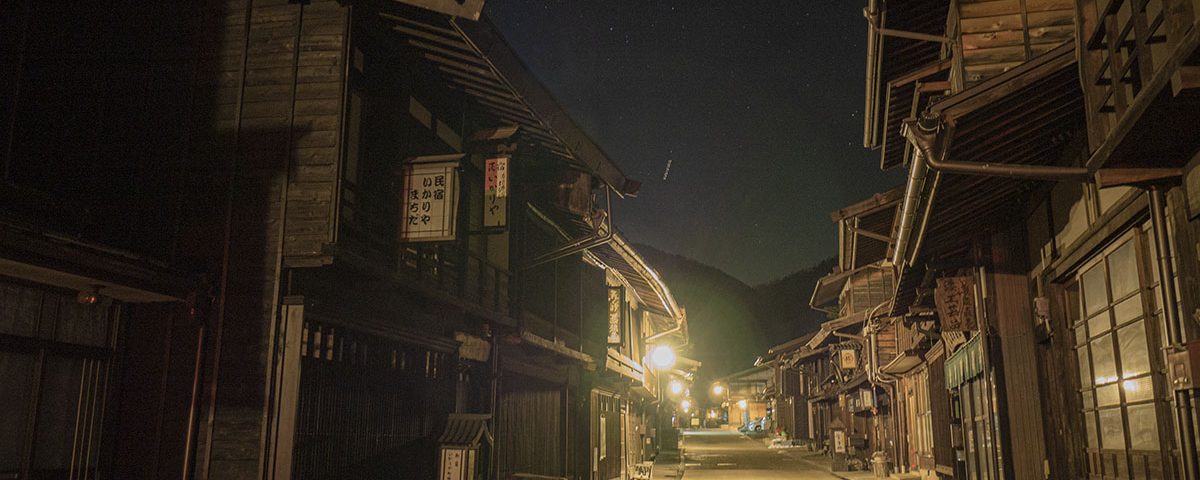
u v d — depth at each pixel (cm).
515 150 1463
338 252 995
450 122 1399
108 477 968
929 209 1076
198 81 1075
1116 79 712
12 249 763
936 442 2561
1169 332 743
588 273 2361
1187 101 592
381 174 1162
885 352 3341
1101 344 1019
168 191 1048
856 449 3912
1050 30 1224
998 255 1374
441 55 1222
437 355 1384
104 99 1080
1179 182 717
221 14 1088
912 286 1795
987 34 1238
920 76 1373
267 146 1045
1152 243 828
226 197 1038
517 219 1678
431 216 1139
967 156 1014
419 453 1302
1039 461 1298
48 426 896
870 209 1811
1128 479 942
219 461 984
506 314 1581
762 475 3494
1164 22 612
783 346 5838
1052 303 1194
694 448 6103
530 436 1816
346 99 1045
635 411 3559
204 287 1004
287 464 966
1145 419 878
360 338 1155
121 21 1098
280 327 998
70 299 935
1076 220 1052
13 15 1055
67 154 1069
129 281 900
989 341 1384
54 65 1091
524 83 1214
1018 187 1244
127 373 1001
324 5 1073
